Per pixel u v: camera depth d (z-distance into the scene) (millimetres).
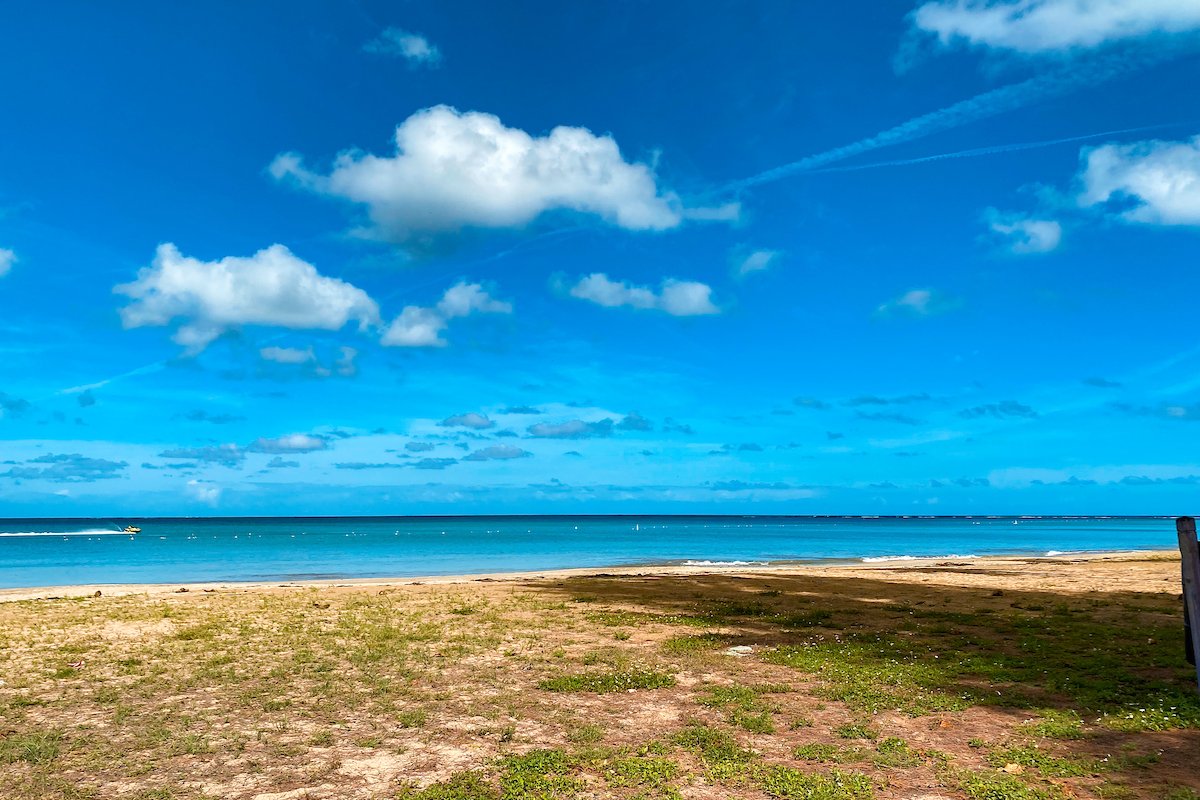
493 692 13102
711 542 118188
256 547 101375
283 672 14602
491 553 84438
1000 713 11711
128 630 19891
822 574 43094
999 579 37625
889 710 11914
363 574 52000
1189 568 9047
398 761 9508
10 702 12312
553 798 8266
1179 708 11672
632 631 20125
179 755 9695
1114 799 8172
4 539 134125
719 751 9766
